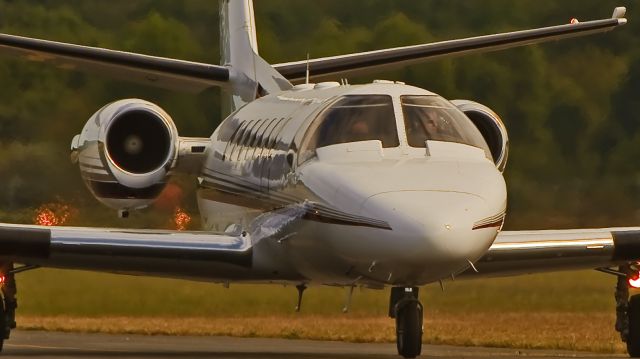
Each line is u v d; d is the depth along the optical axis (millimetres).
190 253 46719
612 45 107750
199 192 56438
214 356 47469
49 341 57031
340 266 42031
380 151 42156
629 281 49562
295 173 43562
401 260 38719
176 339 60594
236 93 61000
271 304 78000
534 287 79812
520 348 58688
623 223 96688
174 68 60188
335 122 43562
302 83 60281
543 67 104625
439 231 38031
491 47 58531
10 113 94188
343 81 49312
